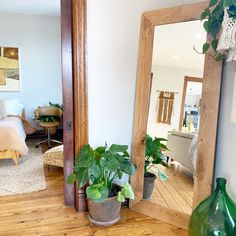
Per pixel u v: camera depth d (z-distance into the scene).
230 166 1.47
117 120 1.98
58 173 2.92
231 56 1.12
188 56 1.62
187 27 1.62
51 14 4.52
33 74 4.69
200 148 1.58
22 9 4.19
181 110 1.71
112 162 1.63
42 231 1.72
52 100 4.88
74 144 1.95
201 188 1.59
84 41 1.74
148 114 1.85
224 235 1.31
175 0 1.90
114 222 1.80
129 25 1.85
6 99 4.59
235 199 1.42
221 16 1.13
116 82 1.91
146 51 1.79
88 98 1.87
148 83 1.81
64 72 1.84
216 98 1.50
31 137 4.74
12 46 4.48
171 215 1.81
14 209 2.02
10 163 3.27
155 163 1.93
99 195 1.61
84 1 1.68
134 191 1.94
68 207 2.07
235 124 1.42
